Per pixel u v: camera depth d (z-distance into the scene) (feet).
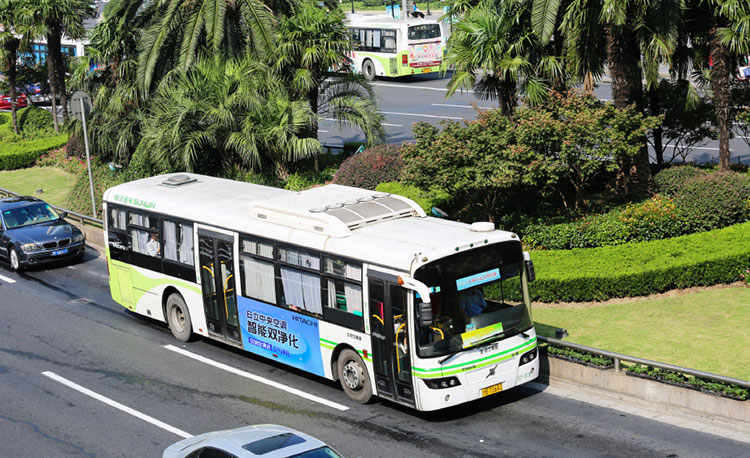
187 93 111.04
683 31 90.12
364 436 52.47
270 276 62.23
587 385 57.11
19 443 54.34
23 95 216.54
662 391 53.21
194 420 56.54
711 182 79.00
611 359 56.59
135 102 127.44
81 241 97.71
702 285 71.00
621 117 79.97
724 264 70.49
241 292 65.00
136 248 75.46
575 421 52.24
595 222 79.82
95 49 130.93
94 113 134.62
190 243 69.26
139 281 75.72
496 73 89.04
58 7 163.63
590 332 63.98
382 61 199.72
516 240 55.47
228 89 111.04
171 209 70.95
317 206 61.98
